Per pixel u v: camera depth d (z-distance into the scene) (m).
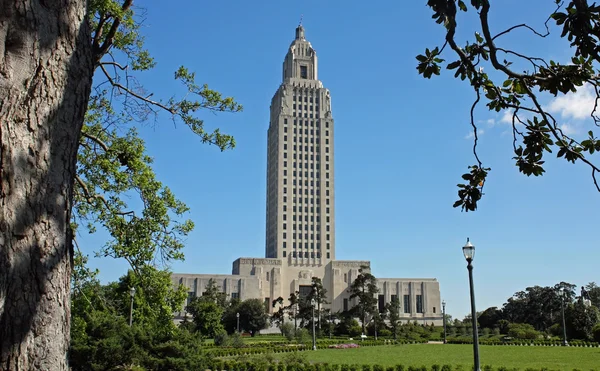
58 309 5.57
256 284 157.75
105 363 29.59
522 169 10.18
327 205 168.38
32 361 5.24
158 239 18.50
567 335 95.06
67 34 5.86
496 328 119.12
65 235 5.76
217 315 80.06
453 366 47.00
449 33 8.41
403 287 170.12
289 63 178.12
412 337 105.56
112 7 11.14
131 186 18.52
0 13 5.37
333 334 114.31
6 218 5.20
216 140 18.39
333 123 174.25
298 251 163.62
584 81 8.71
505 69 8.76
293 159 169.25
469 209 10.30
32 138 5.48
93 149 18.83
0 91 5.29
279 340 96.00
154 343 31.89
